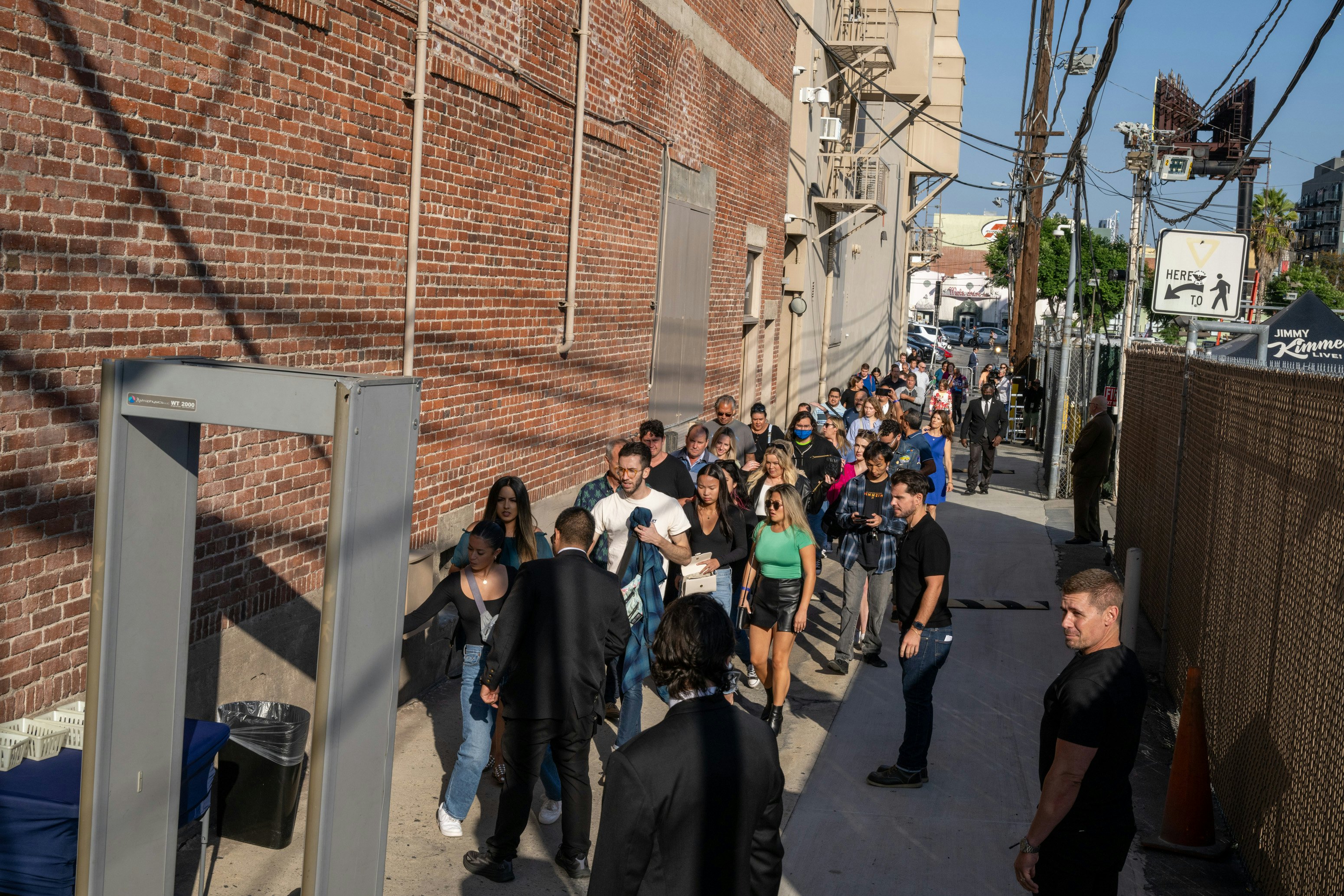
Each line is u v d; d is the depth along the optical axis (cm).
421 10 705
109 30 473
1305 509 525
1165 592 945
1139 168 1691
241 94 558
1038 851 399
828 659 957
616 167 1101
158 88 503
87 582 484
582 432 1064
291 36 595
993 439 1944
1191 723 593
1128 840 397
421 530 769
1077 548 1464
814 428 1323
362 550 369
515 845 531
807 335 2189
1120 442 1455
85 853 368
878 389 1920
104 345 482
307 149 613
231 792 547
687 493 872
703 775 289
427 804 618
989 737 766
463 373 812
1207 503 779
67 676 475
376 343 694
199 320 538
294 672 647
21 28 429
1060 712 405
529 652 522
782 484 751
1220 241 1173
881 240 3359
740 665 925
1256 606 606
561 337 989
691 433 984
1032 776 698
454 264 787
